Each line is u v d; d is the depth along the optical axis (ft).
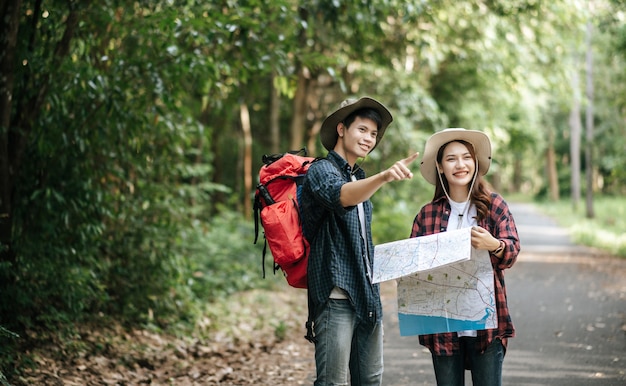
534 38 54.13
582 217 108.68
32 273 21.40
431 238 11.68
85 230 23.08
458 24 50.96
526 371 20.17
